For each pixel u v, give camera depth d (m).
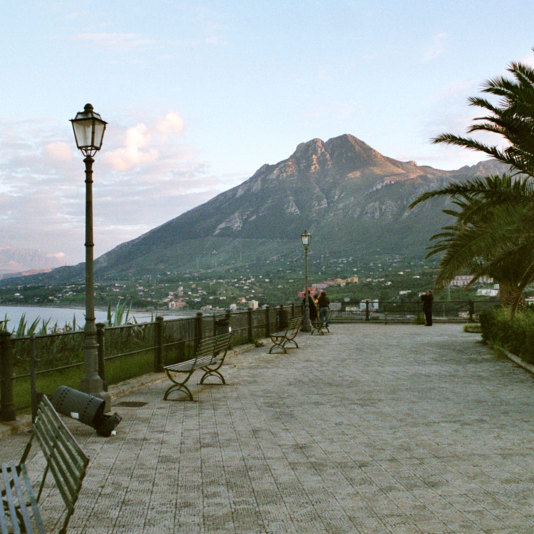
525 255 16.05
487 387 10.94
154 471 5.68
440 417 8.27
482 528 4.18
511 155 16.70
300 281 193.00
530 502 4.72
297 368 14.05
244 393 10.43
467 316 34.56
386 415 8.44
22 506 3.78
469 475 5.49
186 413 8.60
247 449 6.52
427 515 4.45
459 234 16.16
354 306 35.97
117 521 4.38
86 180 9.01
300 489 5.11
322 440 6.94
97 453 6.34
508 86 15.37
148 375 12.14
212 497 4.91
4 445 6.75
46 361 8.76
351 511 4.56
